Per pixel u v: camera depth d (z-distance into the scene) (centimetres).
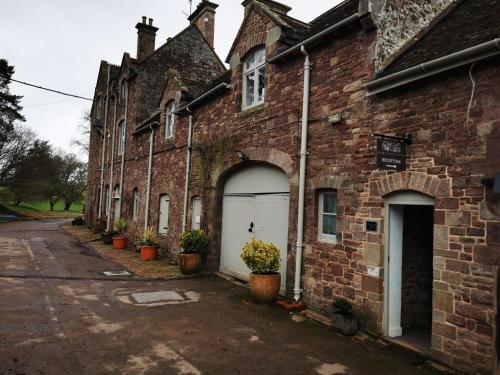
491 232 446
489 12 587
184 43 1862
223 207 1059
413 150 543
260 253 750
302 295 726
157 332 581
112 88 2142
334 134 677
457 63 482
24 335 539
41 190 3966
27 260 1176
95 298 759
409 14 665
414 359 504
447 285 488
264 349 530
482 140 463
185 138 1226
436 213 507
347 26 652
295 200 755
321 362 493
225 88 1016
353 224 629
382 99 595
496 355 415
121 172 1827
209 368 465
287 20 922
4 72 3469
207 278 988
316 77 726
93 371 442
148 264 1174
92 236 1953
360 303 607
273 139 827
